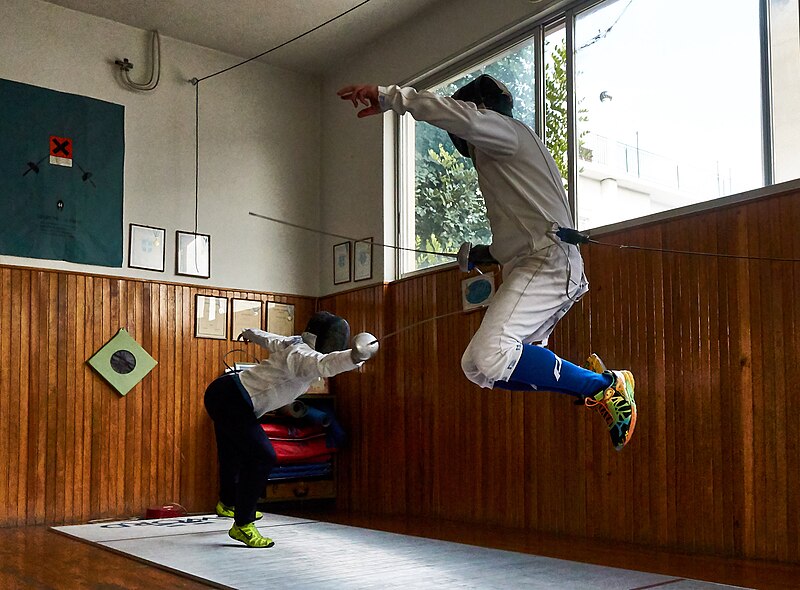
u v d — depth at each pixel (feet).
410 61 19.27
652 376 13.62
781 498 11.75
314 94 22.41
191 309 19.57
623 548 13.14
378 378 19.63
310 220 21.97
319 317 13.23
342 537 14.16
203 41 20.25
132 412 18.43
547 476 15.30
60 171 18.08
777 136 12.39
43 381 17.34
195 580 10.48
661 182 13.98
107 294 18.39
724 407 12.57
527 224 8.33
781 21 12.50
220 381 13.08
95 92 18.75
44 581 10.52
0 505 16.55
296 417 18.92
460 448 17.24
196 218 19.99
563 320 15.19
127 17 18.99
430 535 14.78
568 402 15.02
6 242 17.25
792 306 11.83
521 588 9.69
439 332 17.95
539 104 16.12
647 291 13.82
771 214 12.19
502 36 17.01
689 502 12.91
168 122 19.80
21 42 17.88
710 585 9.81
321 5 18.40
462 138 8.23
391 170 20.03
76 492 17.46
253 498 13.03
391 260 19.76
